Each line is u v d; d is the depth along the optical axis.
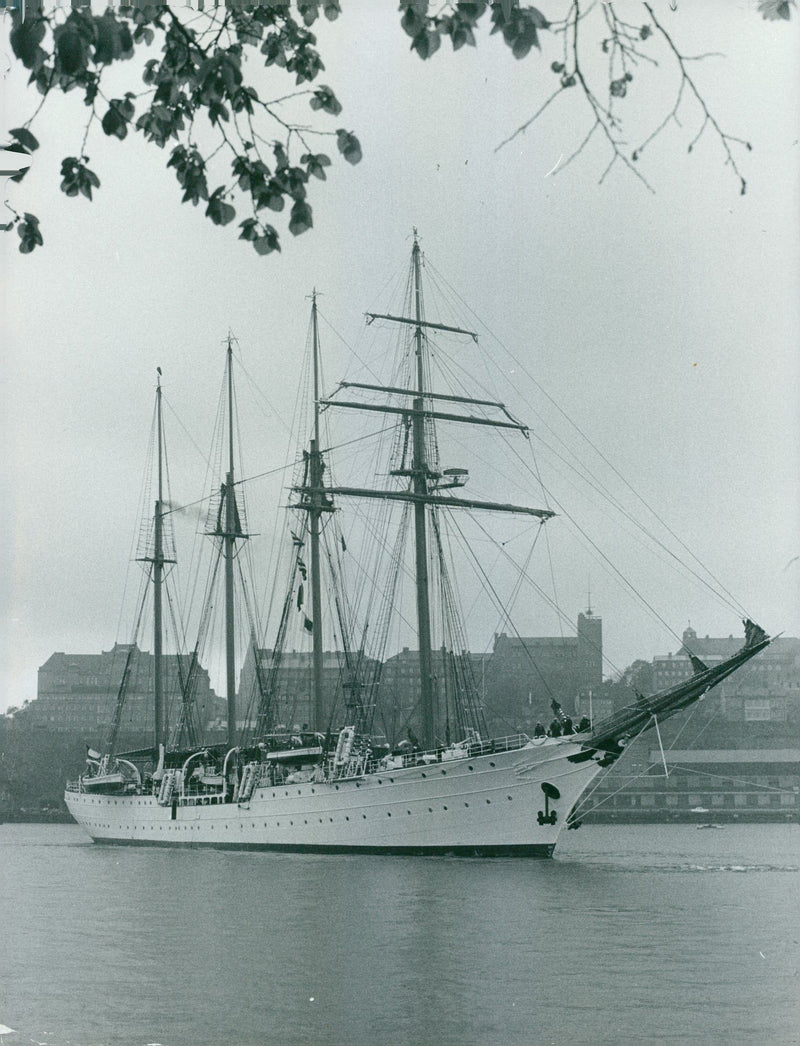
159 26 11.91
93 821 115.06
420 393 92.56
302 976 38.28
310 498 96.94
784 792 192.25
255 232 12.39
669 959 40.81
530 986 36.47
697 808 192.00
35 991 36.25
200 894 61.44
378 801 77.44
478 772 72.38
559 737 70.19
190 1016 32.72
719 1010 33.19
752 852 100.50
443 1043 29.77
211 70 11.77
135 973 39.09
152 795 103.56
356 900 56.78
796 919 49.94
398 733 111.25
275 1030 31.25
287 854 84.81
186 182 12.34
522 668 198.12
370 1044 29.78
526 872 68.38
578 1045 29.53
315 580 96.62
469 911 52.72
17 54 10.92
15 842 129.62
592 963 40.09
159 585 117.56
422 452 91.94
